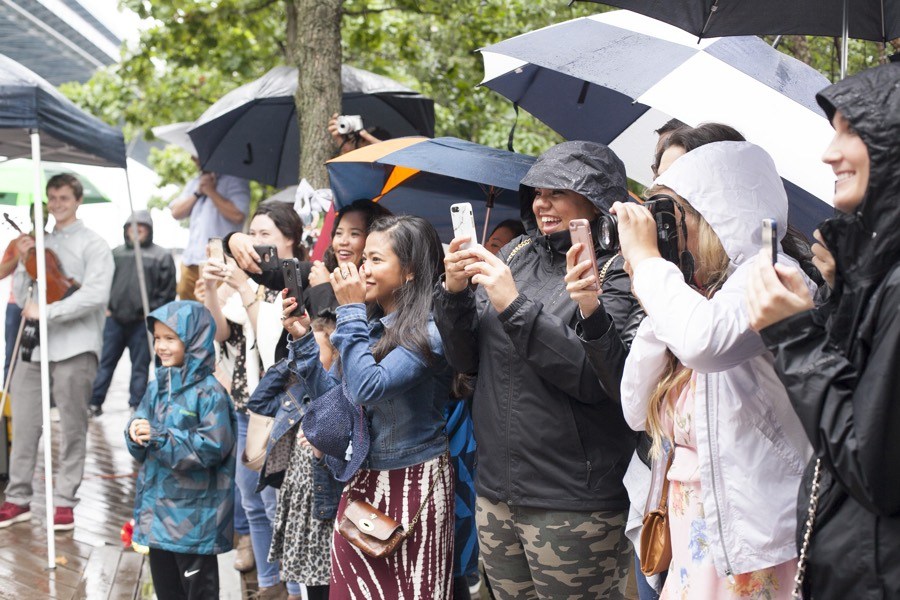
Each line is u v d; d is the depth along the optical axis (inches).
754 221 92.0
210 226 324.8
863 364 71.5
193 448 166.6
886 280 69.5
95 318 260.2
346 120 222.2
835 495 75.4
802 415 73.4
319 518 147.4
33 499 278.1
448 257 118.5
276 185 305.9
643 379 99.0
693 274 95.7
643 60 148.6
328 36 267.0
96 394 387.5
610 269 121.6
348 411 128.4
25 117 229.1
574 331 115.3
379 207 165.0
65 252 261.3
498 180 151.7
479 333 123.5
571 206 123.0
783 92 145.6
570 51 154.5
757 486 86.8
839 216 72.7
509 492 118.4
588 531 116.3
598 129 190.4
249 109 290.7
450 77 350.0
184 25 341.7
